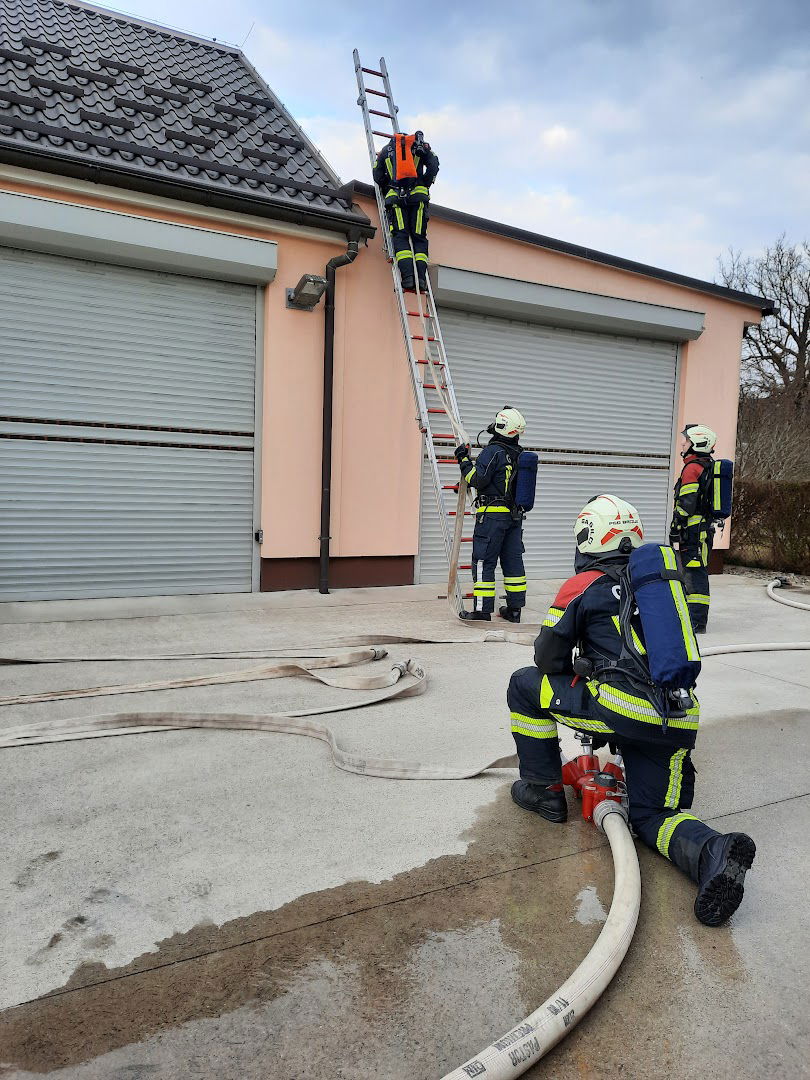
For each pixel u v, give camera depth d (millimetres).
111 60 7641
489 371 8281
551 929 2086
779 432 19750
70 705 3787
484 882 2311
